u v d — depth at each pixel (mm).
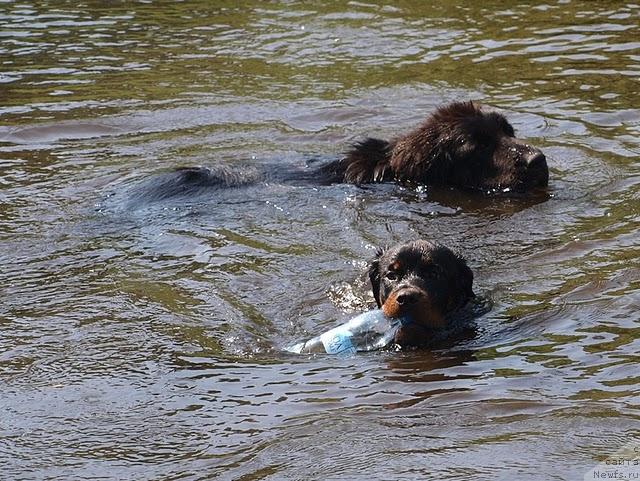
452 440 8602
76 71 21547
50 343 10859
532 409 9062
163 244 13570
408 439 8664
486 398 9344
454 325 11195
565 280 12000
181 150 17531
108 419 9289
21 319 11438
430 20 24094
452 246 13391
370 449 8531
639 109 18359
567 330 10719
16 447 8859
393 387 9719
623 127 17641
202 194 15445
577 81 19922
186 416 9305
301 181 16078
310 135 18172
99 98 19984
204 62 21953
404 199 15484
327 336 10711
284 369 10227
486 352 10438
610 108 18484
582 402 9125
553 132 17562
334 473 8195
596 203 14648
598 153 16609
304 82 20688
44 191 15594
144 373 10180
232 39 23375
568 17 23844
